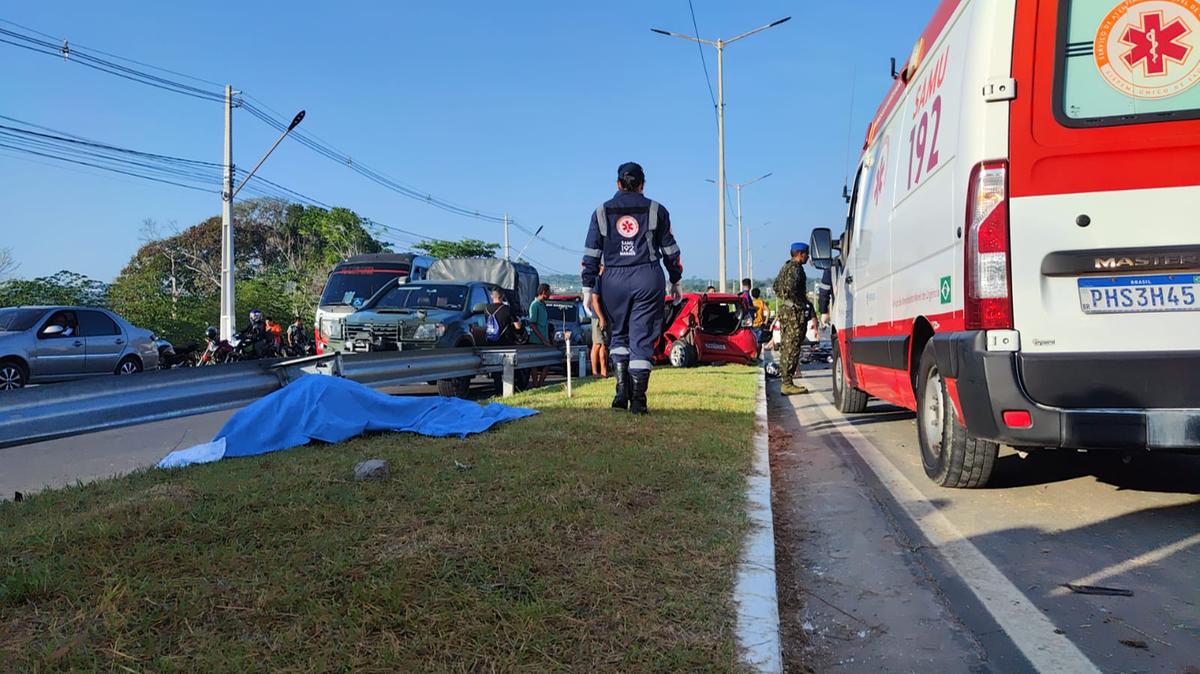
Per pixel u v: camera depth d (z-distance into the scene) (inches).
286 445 202.8
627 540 135.0
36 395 151.6
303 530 129.8
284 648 90.8
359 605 101.7
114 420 165.6
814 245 330.0
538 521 139.3
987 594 132.8
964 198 159.0
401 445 203.8
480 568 116.6
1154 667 105.8
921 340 208.8
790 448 274.7
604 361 517.7
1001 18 153.6
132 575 108.7
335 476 165.9
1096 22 150.0
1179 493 188.9
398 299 478.0
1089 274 149.3
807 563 152.7
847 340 331.9
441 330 424.2
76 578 107.0
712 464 197.3
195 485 157.2
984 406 154.6
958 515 177.8
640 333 265.6
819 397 436.5
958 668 108.4
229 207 1029.8
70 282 1081.4
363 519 136.6
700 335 612.4
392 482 162.1
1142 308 147.6
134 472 174.7
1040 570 142.3
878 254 258.4
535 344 471.2
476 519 139.0
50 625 94.3
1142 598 128.2
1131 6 148.8
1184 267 145.4
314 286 1750.7
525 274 845.2
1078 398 148.4
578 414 263.4
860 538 166.1
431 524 135.3
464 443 207.0
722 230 1221.7
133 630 93.5
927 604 130.3
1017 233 152.3
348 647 92.0
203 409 191.0
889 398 263.0
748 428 257.6
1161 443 144.4
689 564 127.0
